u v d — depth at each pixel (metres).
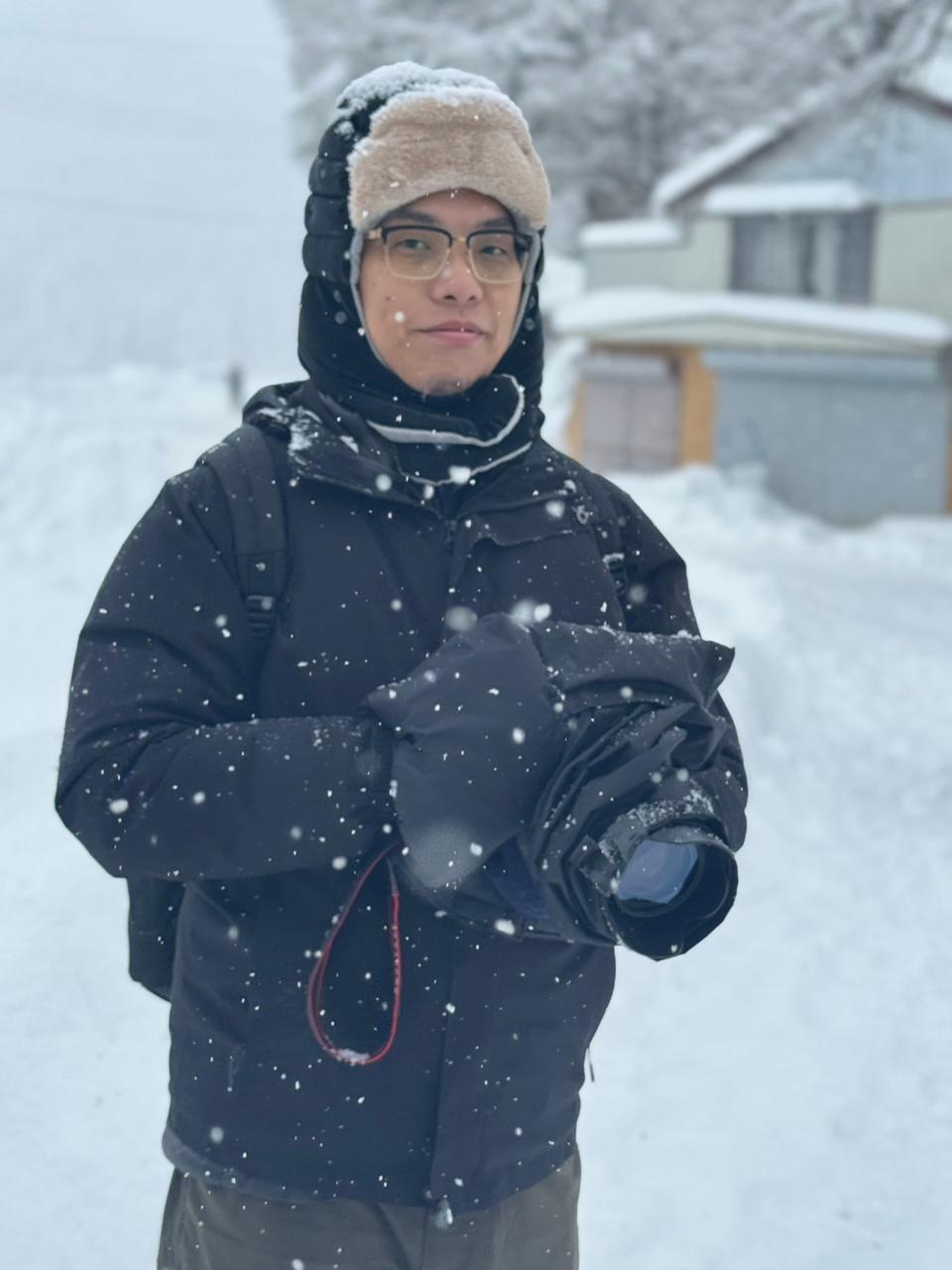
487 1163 1.67
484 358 1.74
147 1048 3.53
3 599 7.08
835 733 8.58
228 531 1.65
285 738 1.54
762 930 5.27
